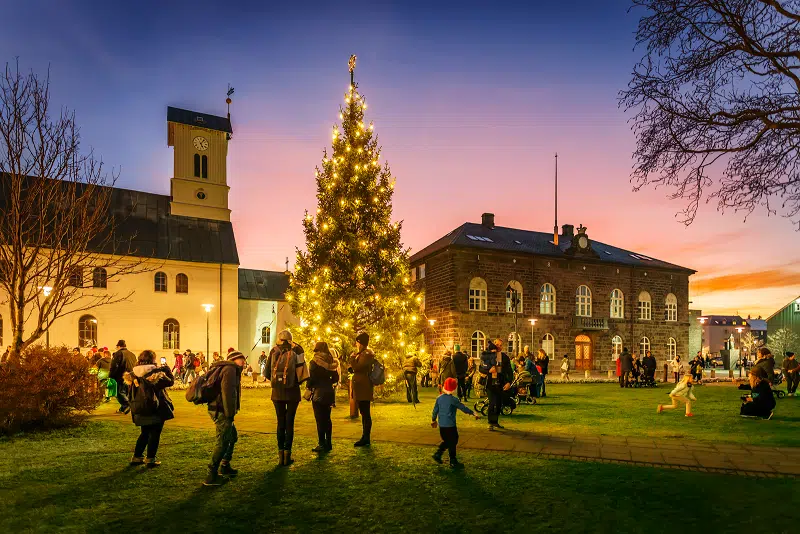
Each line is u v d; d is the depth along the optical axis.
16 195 11.84
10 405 10.56
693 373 29.27
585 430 11.31
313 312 18.92
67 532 5.24
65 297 13.13
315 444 9.52
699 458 8.41
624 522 5.50
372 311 19.42
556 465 7.86
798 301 57.16
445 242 41.44
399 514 5.78
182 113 41.75
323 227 19.30
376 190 19.97
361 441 9.38
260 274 46.03
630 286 45.03
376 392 18.48
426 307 42.31
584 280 43.16
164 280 36.91
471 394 19.84
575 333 42.16
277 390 8.02
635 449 9.14
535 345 40.72
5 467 7.71
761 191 7.98
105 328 34.12
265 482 6.98
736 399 18.88
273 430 11.13
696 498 6.26
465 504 6.08
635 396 20.06
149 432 7.77
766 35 7.77
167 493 6.50
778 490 6.57
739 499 6.23
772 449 9.12
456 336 38.31
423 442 9.80
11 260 12.59
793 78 7.45
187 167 41.34
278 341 8.41
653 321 45.59
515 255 40.56
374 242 19.58
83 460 8.18
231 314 39.03
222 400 7.04
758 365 18.97
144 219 38.44
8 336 31.02
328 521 5.60
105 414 14.05
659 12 8.16
